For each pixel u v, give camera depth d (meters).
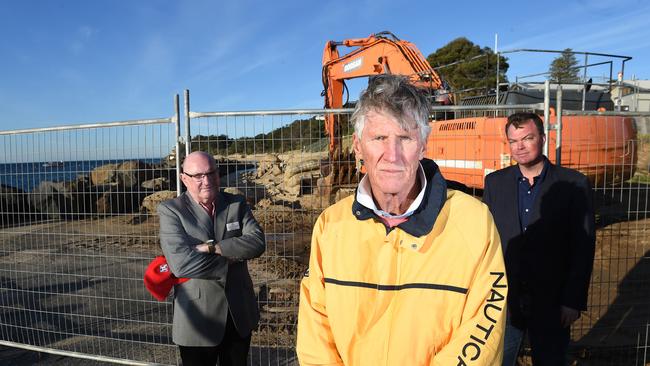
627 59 8.94
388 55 10.94
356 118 1.46
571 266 2.78
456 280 1.38
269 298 5.64
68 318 5.14
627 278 6.18
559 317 2.80
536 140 2.84
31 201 11.42
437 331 1.38
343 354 1.46
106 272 7.12
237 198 3.02
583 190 2.79
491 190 3.06
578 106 8.94
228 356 2.90
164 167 4.46
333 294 1.48
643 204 9.73
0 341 4.25
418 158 1.42
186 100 3.60
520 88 8.95
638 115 3.69
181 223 2.76
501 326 1.36
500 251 1.44
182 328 2.71
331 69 12.77
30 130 4.11
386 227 1.47
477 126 7.75
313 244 1.60
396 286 1.42
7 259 8.10
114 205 11.75
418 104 1.39
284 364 3.89
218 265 2.66
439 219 1.42
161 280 2.69
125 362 3.86
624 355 4.17
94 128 3.85
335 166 7.49
